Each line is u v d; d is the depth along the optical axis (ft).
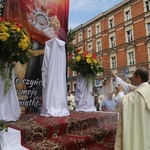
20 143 9.23
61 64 14.49
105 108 18.84
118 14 78.23
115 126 13.42
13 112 11.70
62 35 19.92
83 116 13.62
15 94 11.98
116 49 78.23
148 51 65.21
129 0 72.54
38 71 17.60
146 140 7.25
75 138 10.41
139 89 7.88
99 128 12.68
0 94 11.30
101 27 86.99
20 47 11.23
